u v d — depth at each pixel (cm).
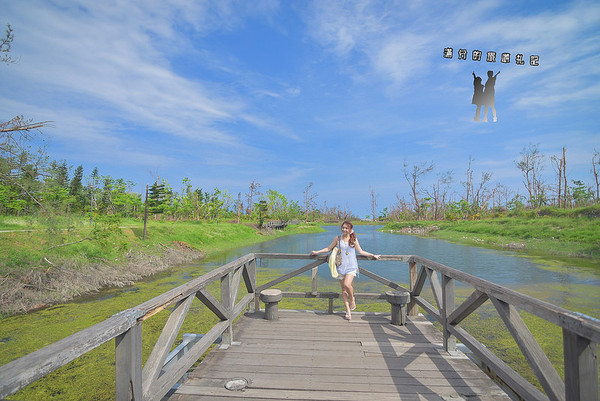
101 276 1166
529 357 228
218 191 3941
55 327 746
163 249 1739
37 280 987
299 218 7200
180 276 1331
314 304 859
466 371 352
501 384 362
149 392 235
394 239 3322
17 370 128
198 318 747
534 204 4409
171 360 409
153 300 241
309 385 321
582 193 3925
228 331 430
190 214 3894
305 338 452
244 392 308
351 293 528
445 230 3812
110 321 193
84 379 488
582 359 177
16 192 1166
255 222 4597
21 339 678
